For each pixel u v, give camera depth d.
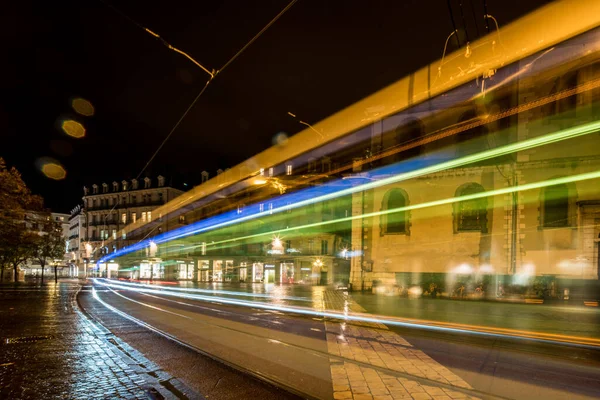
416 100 25.05
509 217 21.94
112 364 6.97
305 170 46.66
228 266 54.03
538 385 5.84
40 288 33.75
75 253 82.50
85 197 75.94
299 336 9.88
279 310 16.14
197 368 6.79
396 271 24.88
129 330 10.70
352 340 9.32
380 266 25.42
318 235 44.84
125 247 69.50
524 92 21.86
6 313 14.64
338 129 34.31
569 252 20.28
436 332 10.47
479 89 22.98
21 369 6.63
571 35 20.53
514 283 21.08
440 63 24.42
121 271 68.88
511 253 21.67
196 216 61.47
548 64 21.11
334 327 11.36
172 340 9.27
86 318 13.12
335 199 45.47
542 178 21.28
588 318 13.49
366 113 27.05
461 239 23.25
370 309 16.47
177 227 63.94
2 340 9.18
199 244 59.22
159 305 18.27
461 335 10.00
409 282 24.36
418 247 24.42
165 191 67.25
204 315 14.31
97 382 5.93
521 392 5.54
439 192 24.16
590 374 6.41
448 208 23.80
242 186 54.28
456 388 5.70
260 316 14.04
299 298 22.80
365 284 25.64
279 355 7.75
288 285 43.72
